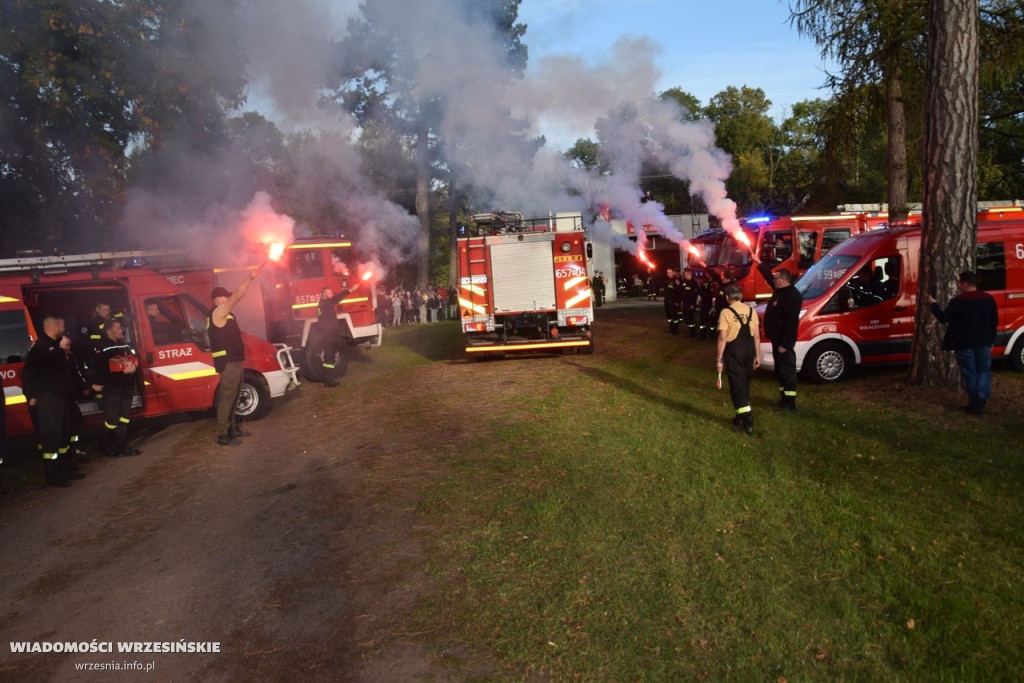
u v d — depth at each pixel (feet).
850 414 27.12
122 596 15.84
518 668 11.93
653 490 19.63
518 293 45.91
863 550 15.47
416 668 12.15
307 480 23.22
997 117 56.49
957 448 21.95
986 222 33.83
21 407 27.99
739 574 14.65
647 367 40.22
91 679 12.66
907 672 11.34
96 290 32.22
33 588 16.65
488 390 36.40
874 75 42.88
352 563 16.44
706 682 11.32
